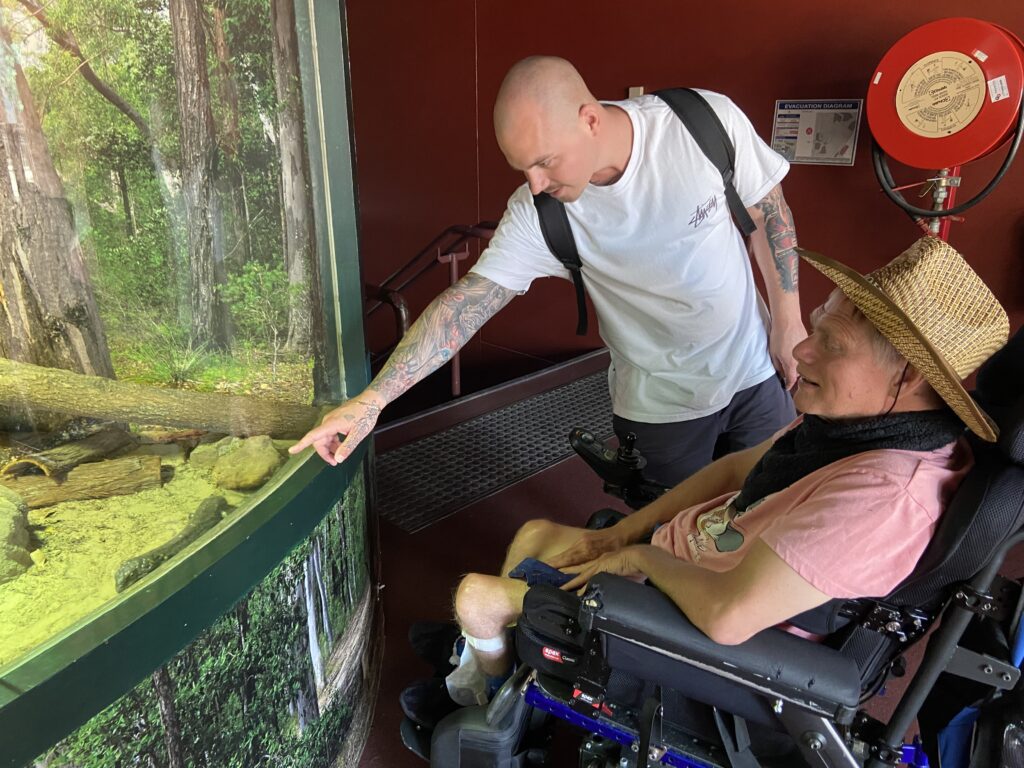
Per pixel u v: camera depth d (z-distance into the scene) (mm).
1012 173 2570
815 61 2863
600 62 3469
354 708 1610
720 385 1832
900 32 2656
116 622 915
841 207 2963
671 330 1765
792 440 1259
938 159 2303
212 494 1223
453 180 4332
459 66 4016
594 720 1246
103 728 906
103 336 1304
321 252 1426
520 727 1377
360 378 1569
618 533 1545
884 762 1094
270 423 1420
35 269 1223
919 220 2525
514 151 1409
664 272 1656
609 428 3189
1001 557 971
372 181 4762
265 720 1237
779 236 1769
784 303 1852
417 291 4797
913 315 1006
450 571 2281
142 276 1283
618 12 3326
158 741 999
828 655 1056
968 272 1035
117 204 1225
